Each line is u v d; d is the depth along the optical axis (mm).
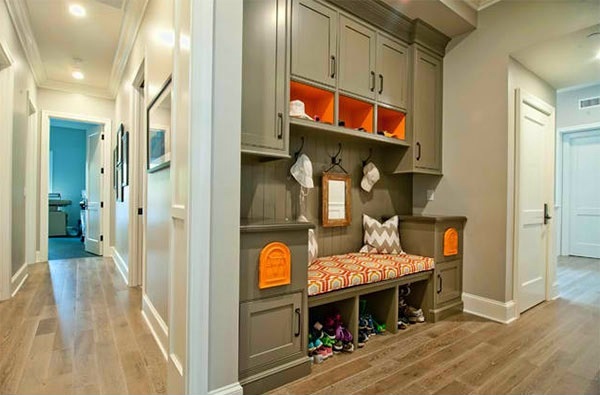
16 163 3379
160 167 2168
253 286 1691
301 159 2438
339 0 2357
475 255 2881
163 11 2184
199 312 1418
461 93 3004
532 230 3072
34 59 4023
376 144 2939
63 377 1763
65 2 2881
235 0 1556
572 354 2105
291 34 2111
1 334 2299
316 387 1732
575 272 4527
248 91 1878
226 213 1517
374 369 1914
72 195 8391
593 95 5227
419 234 2814
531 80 3016
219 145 1497
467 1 2744
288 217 2475
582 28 2318
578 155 5656
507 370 1904
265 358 1726
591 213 5539
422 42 2928
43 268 4367
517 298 2783
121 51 3789
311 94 2414
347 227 2863
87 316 2652
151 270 2502
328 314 2348
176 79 1673
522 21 2619
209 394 1454
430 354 2104
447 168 3098
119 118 4641
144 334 2322
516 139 2773
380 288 2305
